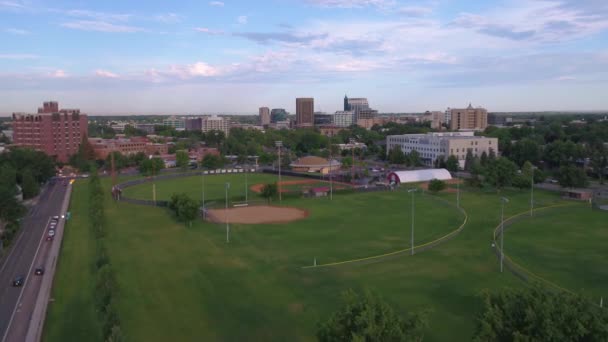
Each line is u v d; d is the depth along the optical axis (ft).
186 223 456.45
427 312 179.11
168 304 253.65
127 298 261.85
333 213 510.17
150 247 368.68
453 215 487.61
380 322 159.94
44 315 244.22
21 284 289.94
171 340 212.84
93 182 623.36
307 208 543.39
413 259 333.42
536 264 321.52
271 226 446.19
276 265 320.29
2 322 238.07
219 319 234.58
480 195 618.44
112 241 388.16
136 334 218.38
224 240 391.45
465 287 276.00
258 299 259.80
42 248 373.40
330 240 390.01
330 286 279.28
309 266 317.63
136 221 467.93
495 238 390.42
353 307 168.45
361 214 502.38
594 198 584.40
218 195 644.69
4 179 573.33
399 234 408.87
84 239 396.98
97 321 234.99
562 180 621.31
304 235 408.46
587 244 371.76
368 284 282.15
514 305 168.45
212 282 287.07
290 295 265.13
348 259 333.83
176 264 323.78
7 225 401.29
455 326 223.10
